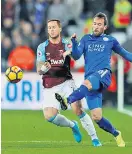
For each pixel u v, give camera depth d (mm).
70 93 31719
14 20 61125
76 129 32312
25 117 45344
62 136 36469
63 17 61125
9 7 61531
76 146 31328
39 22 60250
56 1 61125
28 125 41219
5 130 38781
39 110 49812
